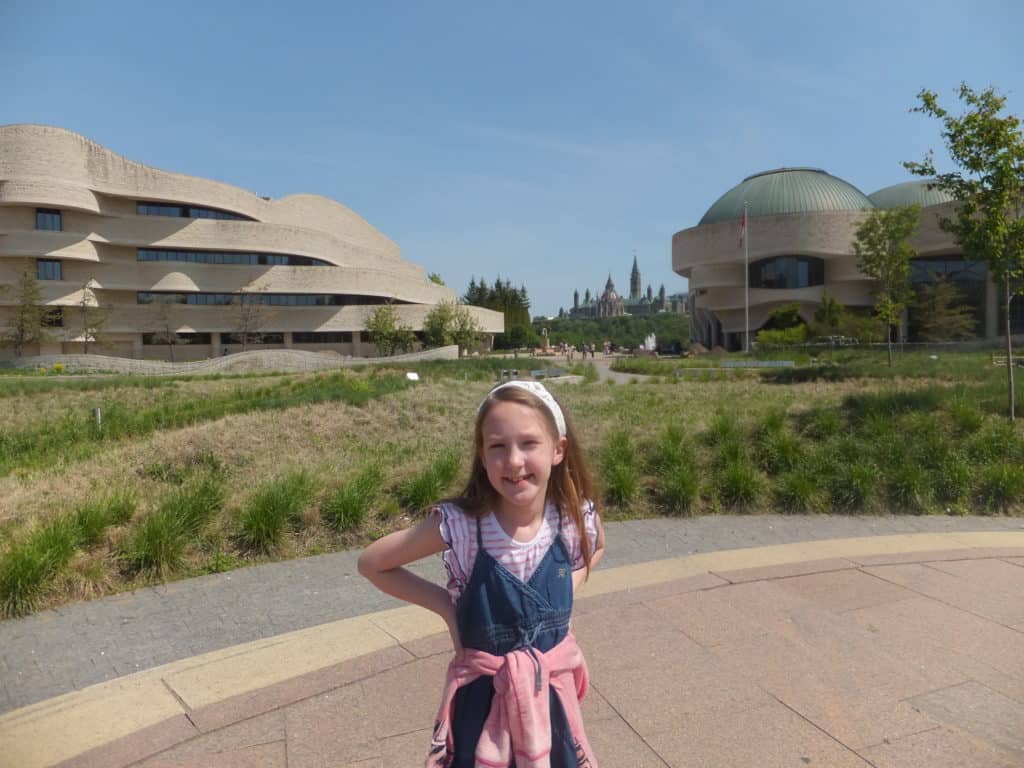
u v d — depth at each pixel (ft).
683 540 21.75
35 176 163.73
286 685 11.87
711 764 9.34
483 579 5.81
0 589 16.17
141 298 191.42
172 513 20.15
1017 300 171.32
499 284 366.84
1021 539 20.47
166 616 16.05
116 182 176.65
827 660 12.30
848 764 9.29
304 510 22.11
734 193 224.94
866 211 147.02
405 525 22.76
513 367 94.38
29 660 13.82
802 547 19.70
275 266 200.03
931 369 68.59
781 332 165.89
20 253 165.78
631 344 423.64
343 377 67.00
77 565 17.84
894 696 11.02
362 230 262.88
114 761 9.77
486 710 5.65
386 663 12.64
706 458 29.19
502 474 5.67
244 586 17.99
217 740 10.22
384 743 10.00
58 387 69.82
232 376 96.58
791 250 191.31
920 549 19.34
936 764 9.25
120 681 12.19
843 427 33.86
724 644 13.03
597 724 10.33
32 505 23.38
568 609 6.02
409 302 230.48
